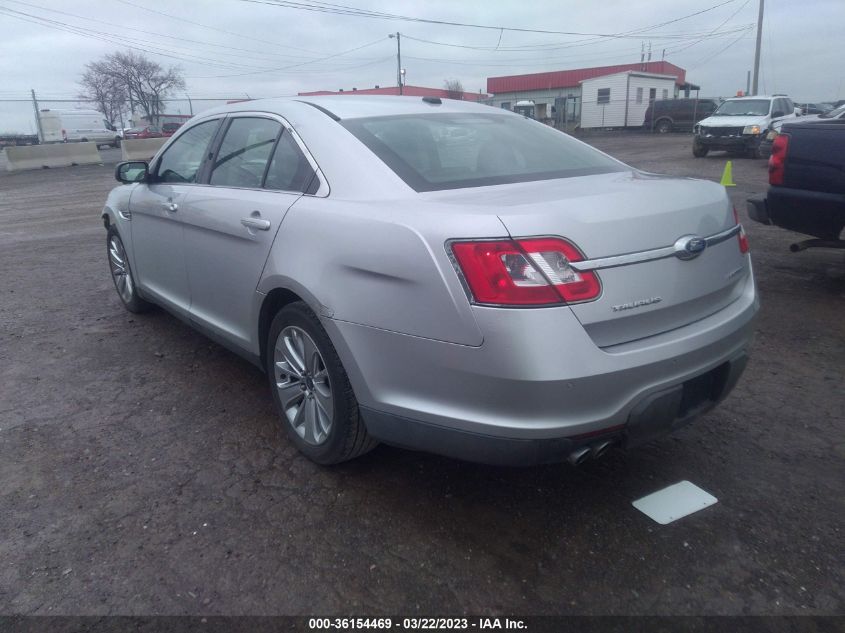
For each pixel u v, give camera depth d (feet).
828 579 8.54
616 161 12.48
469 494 10.40
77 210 44.52
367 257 9.10
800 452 11.44
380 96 13.25
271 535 9.47
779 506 10.00
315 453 10.90
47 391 14.19
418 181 9.95
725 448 11.62
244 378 14.76
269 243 10.92
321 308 9.76
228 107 13.97
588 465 11.17
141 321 18.74
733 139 65.21
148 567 8.86
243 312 12.12
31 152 86.22
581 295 8.05
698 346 8.98
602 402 8.23
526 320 7.87
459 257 8.14
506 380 8.00
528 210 8.21
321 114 11.53
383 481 10.75
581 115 140.26
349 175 10.30
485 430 8.34
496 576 8.66
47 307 20.33
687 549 9.11
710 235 9.50
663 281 8.79
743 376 14.38
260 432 12.37
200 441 12.06
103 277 24.14
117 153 120.06
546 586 8.49
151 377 14.87
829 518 9.70
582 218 8.28
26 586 8.52
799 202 17.76
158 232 15.14
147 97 203.62
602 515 9.86
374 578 8.65
